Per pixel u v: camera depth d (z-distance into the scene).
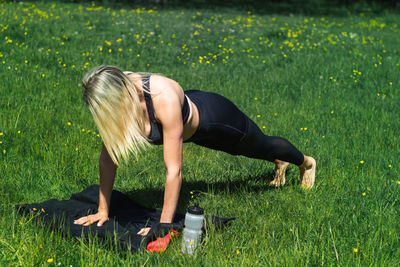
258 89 7.38
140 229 2.96
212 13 17.72
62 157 4.05
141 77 2.63
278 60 9.45
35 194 3.54
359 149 4.77
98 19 12.59
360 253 2.72
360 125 5.63
